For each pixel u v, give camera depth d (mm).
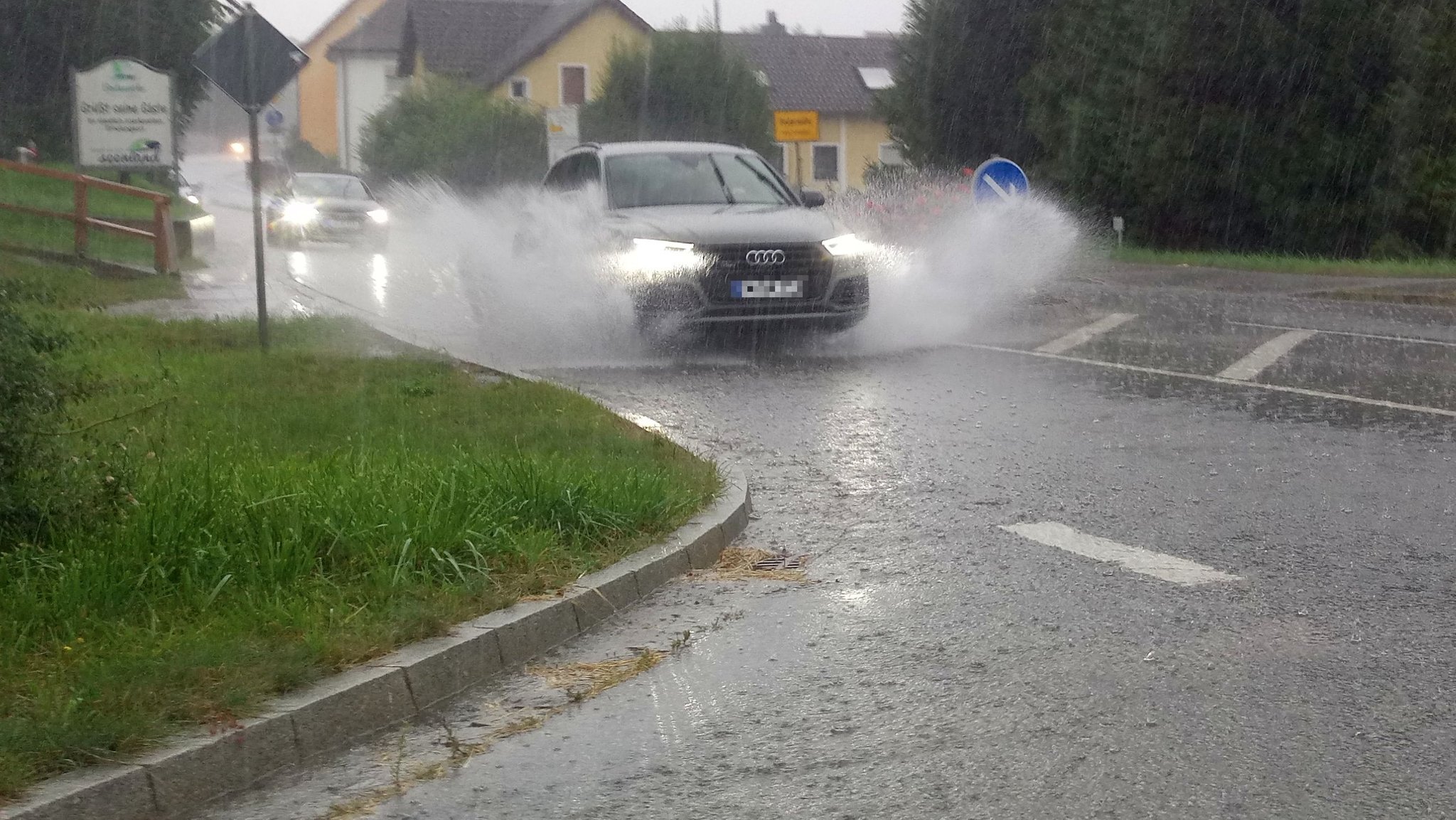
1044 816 4109
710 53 47312
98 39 40344
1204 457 9008
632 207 14312
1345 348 14195
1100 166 35438
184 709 4500
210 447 8133
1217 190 33969
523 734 4836
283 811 4250
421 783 4445
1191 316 17703
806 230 13586
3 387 5887
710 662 5500
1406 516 7480
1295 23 32312
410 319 16797
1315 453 9086
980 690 5113
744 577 6633
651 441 8820
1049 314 17828
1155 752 4535
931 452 9273
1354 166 32438
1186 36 33125
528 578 6000
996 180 20469
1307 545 6938
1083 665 5332
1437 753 4488
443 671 5164
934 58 42969
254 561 5785
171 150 28266
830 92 66562
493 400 10180
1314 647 5473
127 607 5332
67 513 6012
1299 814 4090
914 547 7059
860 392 11586
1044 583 6387
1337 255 33281
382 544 6059
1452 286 21109
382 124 51625
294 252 29031
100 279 19344
